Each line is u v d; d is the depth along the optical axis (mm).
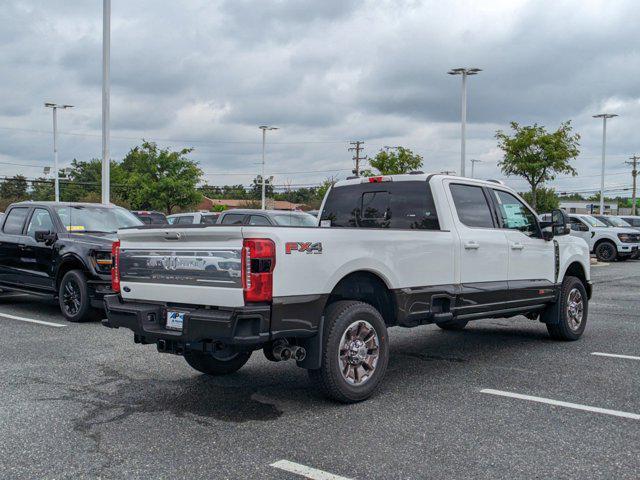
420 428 4852
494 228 7270
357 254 5527
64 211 10758
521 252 7551
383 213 7102
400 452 4344
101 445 4500
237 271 4832
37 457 4273
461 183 7008
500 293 7152
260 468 4074
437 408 5375
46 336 8570
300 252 5051
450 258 6531
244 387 6074
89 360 7156
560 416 5137
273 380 6336
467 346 8156
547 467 4078
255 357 7402
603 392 5867
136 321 5332
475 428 4844
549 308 8344
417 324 6305
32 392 5859
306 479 3908
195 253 5121
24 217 11094
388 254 5840
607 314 11055
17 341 8227
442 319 6434
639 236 25172
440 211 6645
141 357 7309
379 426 4902
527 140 25906
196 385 6129
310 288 5129
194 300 5148
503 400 5617
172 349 5270
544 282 7961
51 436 4684
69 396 5734
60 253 10023
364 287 5867
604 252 25234
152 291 5465
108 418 5113
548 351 7816
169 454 4324
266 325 4848
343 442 4547
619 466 4094
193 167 49469
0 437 4660
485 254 7000
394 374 6613
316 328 5195
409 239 6059
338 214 7512
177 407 5418
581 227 26047
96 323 9664
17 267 10891
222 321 4750
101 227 10891
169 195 48969
